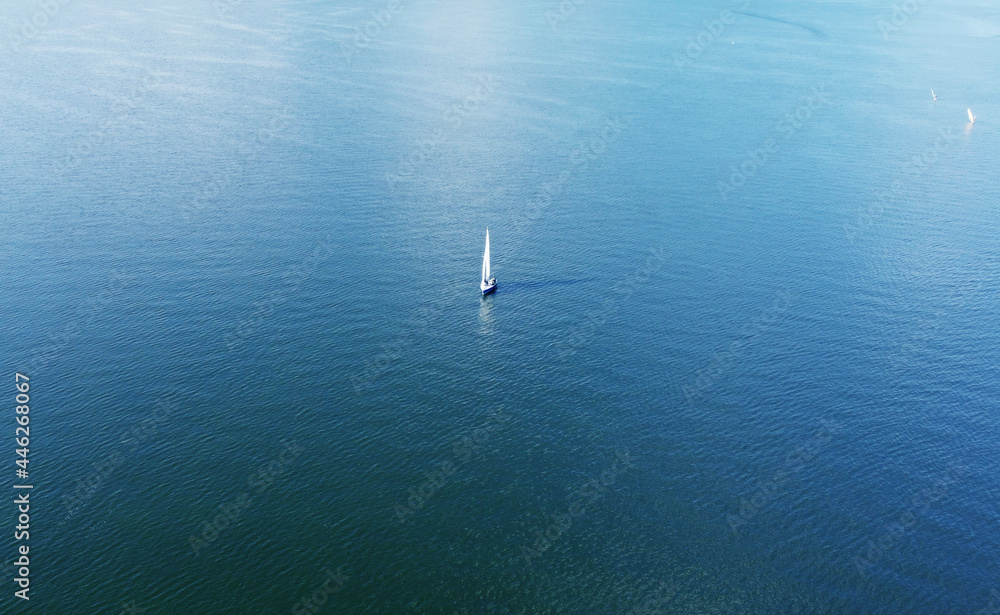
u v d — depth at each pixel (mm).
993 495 78188
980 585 68750
